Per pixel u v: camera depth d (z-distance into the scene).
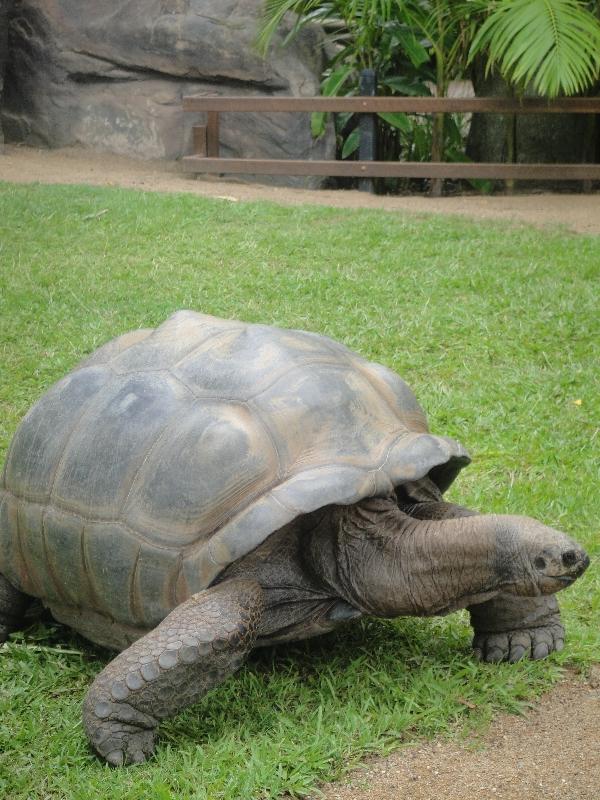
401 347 5.34
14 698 3.25
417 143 10.00
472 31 9.41
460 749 3.12
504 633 3.42
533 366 5.16
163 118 10.60
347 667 3.37
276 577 3.21
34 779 3.01
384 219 7.89
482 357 5.25
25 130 11.02
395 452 3.23
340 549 3.22
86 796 2.94
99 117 10.76
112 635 3.30
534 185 10.09
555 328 5.54
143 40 10.52
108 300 5.94
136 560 3.18
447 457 3.26
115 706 3.02
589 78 8.47
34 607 3.62
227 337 3.42
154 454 3.23
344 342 5.35
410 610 3.22
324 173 9.43
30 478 3.42
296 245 7.04
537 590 3.13
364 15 9.64
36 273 6.34
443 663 3.39
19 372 5.04
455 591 3.18
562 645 3.43
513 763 3.08
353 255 6.86
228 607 3.06
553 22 8.18
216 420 3.21
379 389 3.44
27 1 10.82
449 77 10.05
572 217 8.37
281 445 3.18
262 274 6.42
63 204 7.91
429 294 6.08
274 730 3.14
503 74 8.70
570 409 4.80
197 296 6.02
